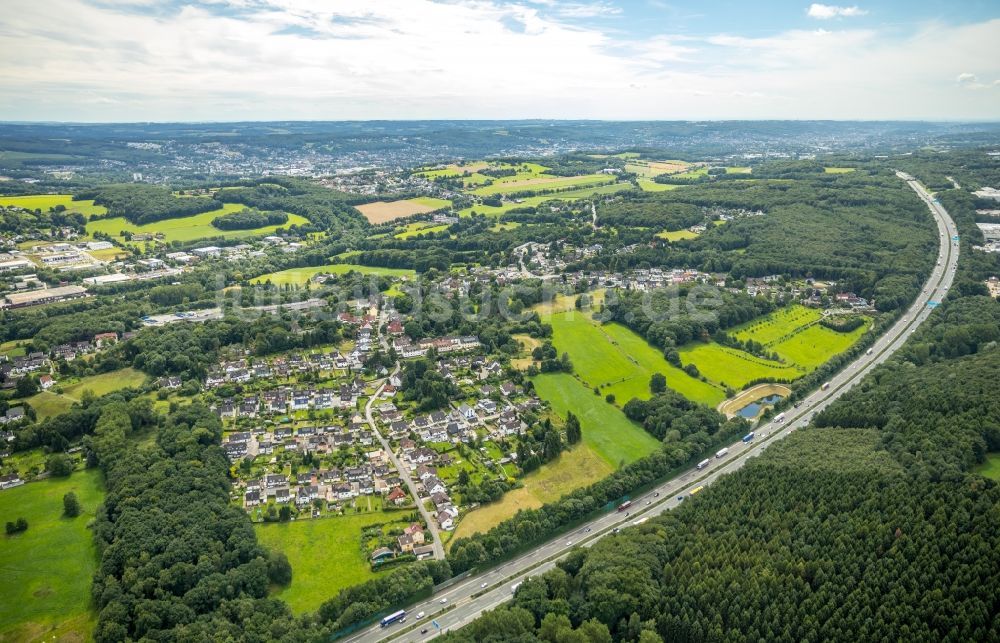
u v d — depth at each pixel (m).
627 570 187.25
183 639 168.88
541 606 184.25
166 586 186.62
